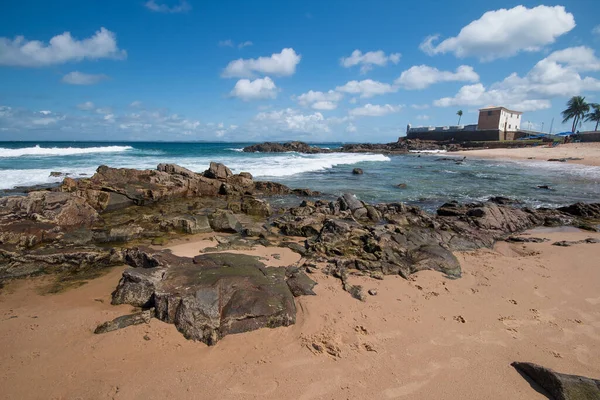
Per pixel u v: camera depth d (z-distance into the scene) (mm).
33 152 38031
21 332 5426
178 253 9047
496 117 78125
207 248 9633
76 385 4332
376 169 35562
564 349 5391
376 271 8281
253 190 20688
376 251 9273
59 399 4109
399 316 6223
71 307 6293
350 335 5555
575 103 81688
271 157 44375
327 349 5168
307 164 35125
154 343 5133
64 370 4590
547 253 10164
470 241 11109
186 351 4996
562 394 4281
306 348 5176
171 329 5438
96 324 5668
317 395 4297
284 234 11742
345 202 15219
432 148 80062
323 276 7832
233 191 20156
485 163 42844
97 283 7426
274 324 5680
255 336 5395
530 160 45812
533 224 14164
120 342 5137
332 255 9375
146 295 6359
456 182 26312
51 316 5941
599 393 4277
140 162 31703
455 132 86250
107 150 49062
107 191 15648
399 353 5160
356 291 7070
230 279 6422
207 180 20312
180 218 11992
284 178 27594
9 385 4312
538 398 4371
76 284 7375
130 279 6535
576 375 4645
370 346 5281
